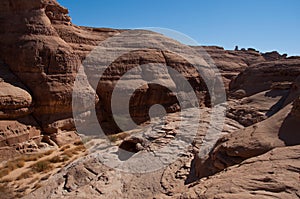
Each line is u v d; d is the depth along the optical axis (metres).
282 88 21.58
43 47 17.72
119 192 9.09
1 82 15.84
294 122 8.28
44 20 19.00
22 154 14.46
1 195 9.85
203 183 5.51
